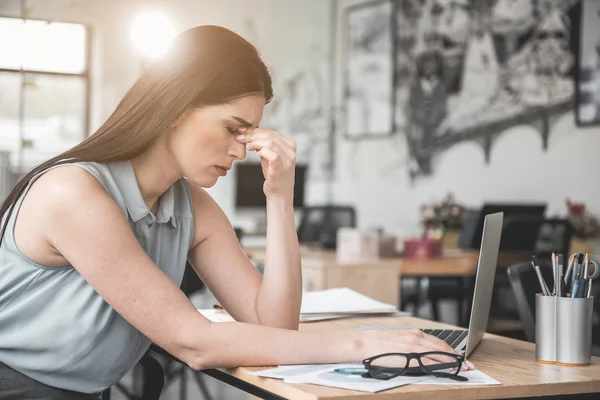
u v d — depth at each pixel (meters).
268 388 1.20
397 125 6.91
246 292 1.63
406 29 6.81
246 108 1.38
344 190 7.58
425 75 6.60
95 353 1.41
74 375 1.43
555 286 1.39
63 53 7.62
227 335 1.31
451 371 1.24
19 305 1.37
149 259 1.34
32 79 7.44
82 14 7.61
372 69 7.20
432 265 3.95
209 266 1.65
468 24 6.20
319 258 3.91
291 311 1.60
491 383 1.18
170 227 1.55
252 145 1.55
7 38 7.36
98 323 1.38
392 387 1.13
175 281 1.57
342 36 7.59
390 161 6.99
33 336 1.38
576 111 5.36
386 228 7.04
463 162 6.25
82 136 7.73
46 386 1.41
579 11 5.35
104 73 7.74
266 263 1.61
